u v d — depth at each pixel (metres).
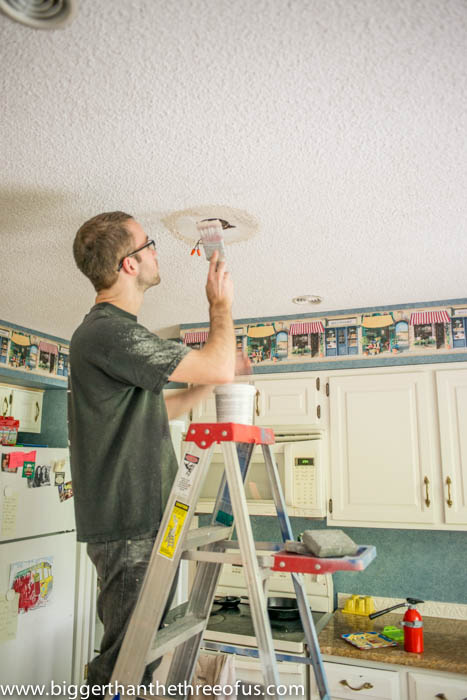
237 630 2.49
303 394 2.95
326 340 3.02
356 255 2.19
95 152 1.45
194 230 1.93
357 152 1.46
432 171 1.55
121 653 1.08
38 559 2.43
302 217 1.85
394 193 1.68
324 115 1.30
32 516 2.42
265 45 1.08
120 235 1.39
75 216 1.82
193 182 1.61
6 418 2.84
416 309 2.88
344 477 2.79
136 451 1.25
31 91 1.21
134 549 1.21
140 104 1.25
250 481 2.88
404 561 2.88
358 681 2.29
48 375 3.40
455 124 1.33
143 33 1.04
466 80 1.18
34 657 2.36
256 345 3.16
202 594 1.36
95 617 2.85
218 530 1.35
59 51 1.09
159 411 1.33
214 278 1.36
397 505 2.67
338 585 2.97
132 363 1.16
